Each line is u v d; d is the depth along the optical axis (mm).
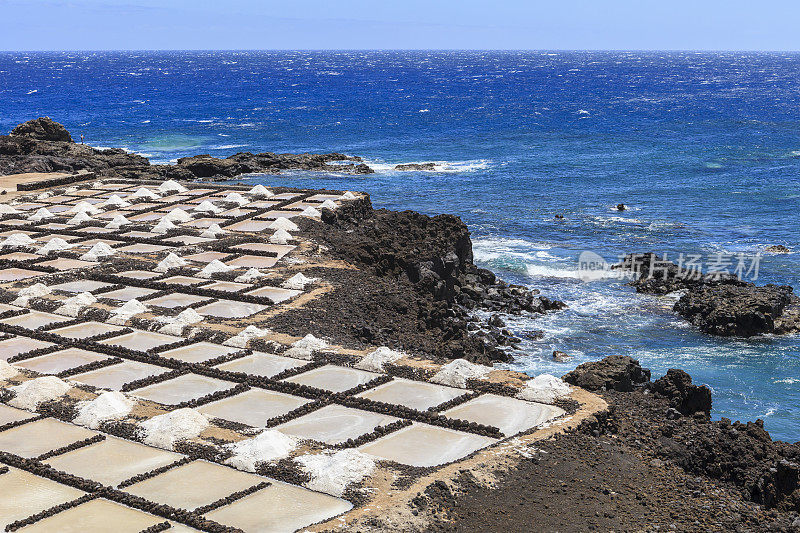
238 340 51406
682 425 42188
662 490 36094
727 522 33906
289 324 54750
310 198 91000
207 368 47219
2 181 108875
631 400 45562
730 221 99812
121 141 175125
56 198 97500
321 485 34875
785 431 50219
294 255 71188
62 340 51781
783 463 38656
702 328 66250
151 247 74375
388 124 199375
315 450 37906
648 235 93875
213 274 65375
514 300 71938
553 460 37281
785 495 38531
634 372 48750
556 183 124500
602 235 94375
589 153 152000
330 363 48562
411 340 56156
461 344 56875
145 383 45406
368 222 83062
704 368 59219
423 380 46156
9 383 45844
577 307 72000
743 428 42438
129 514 33438
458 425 40094
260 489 34969
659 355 61469
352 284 64312
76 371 47062
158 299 59969
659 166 136750
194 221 83812
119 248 73938
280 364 48562
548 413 41906
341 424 40781
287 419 41094
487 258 85812
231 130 191375
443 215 82500
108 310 57125
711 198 112250
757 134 172250
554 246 90250
